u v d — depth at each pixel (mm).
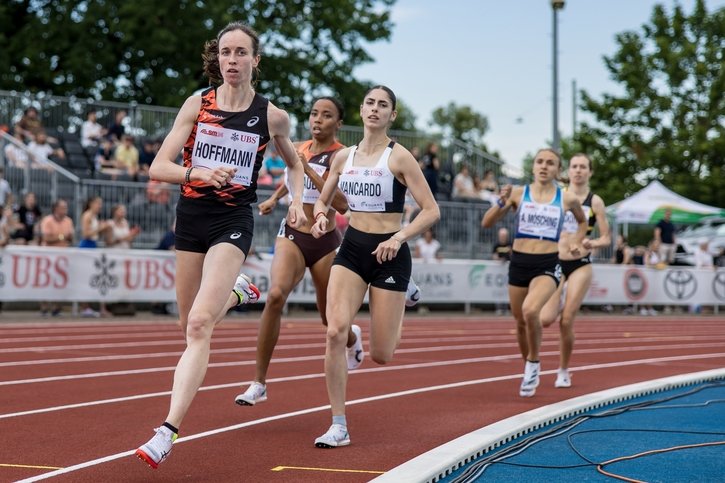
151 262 16609
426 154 21953
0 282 15070
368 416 6414
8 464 4727
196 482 4418
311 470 4684
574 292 8109
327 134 6742
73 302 16109
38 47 28156
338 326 5340
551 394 7602
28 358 9711
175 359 9859
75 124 21812
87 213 16312
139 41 28578
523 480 4516
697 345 12969
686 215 23578
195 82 29172
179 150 4859
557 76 21094
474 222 21812
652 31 40656
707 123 39562
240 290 5359
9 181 17797
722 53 39656
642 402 7090
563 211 7602
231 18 29469
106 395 7176
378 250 5293
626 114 40125
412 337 13750
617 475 4613
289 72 31422
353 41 33062
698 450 5273
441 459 4770
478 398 7336
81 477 4473
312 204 6527
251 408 6645
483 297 20125
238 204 4910
